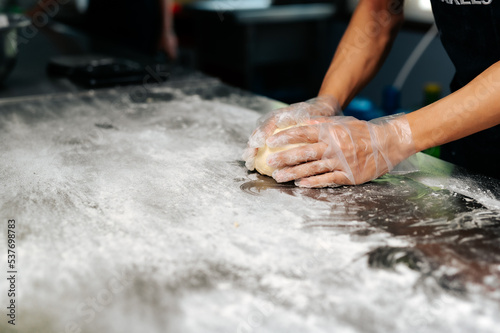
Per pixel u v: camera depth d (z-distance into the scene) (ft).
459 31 3.44
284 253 2.21
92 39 8.15
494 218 2.51
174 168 3.14
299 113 3.15
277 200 2.72
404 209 2.61
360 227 2.43
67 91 4.92
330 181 2.85
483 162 3.75
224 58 10.66
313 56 10.81
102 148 3.47
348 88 3.73
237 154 3.39
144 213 2.56
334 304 1.87
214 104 4.54
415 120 2.88
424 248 2.24
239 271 2.08
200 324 1.78
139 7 8.82
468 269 2.08
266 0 11.68
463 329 1.73
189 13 11.06
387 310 1.83
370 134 2.90
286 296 1.92
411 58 8.73
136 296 1.93
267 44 10.22
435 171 3.11
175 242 2.30
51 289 1.97
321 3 11.60
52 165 3.17
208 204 2.66
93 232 2.38
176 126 3.94
